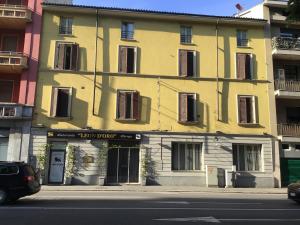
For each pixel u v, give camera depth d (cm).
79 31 2798
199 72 2870
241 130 2830
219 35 2952
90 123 2681
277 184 2778
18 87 2741
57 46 2755
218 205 1444
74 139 2648
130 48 2822
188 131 2769
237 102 2861
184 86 2830
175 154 2755
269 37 3016
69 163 2598
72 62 2739
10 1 2841
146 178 2661
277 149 2839
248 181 2759
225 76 2891
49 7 2777
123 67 2788
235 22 2962
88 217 1087
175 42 2888
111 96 2739
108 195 1817
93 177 2619
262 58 2970
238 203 1535
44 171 2580
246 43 2984
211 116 2816
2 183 1415
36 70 2698
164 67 2834
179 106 2794
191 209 1300
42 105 2661
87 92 2719
